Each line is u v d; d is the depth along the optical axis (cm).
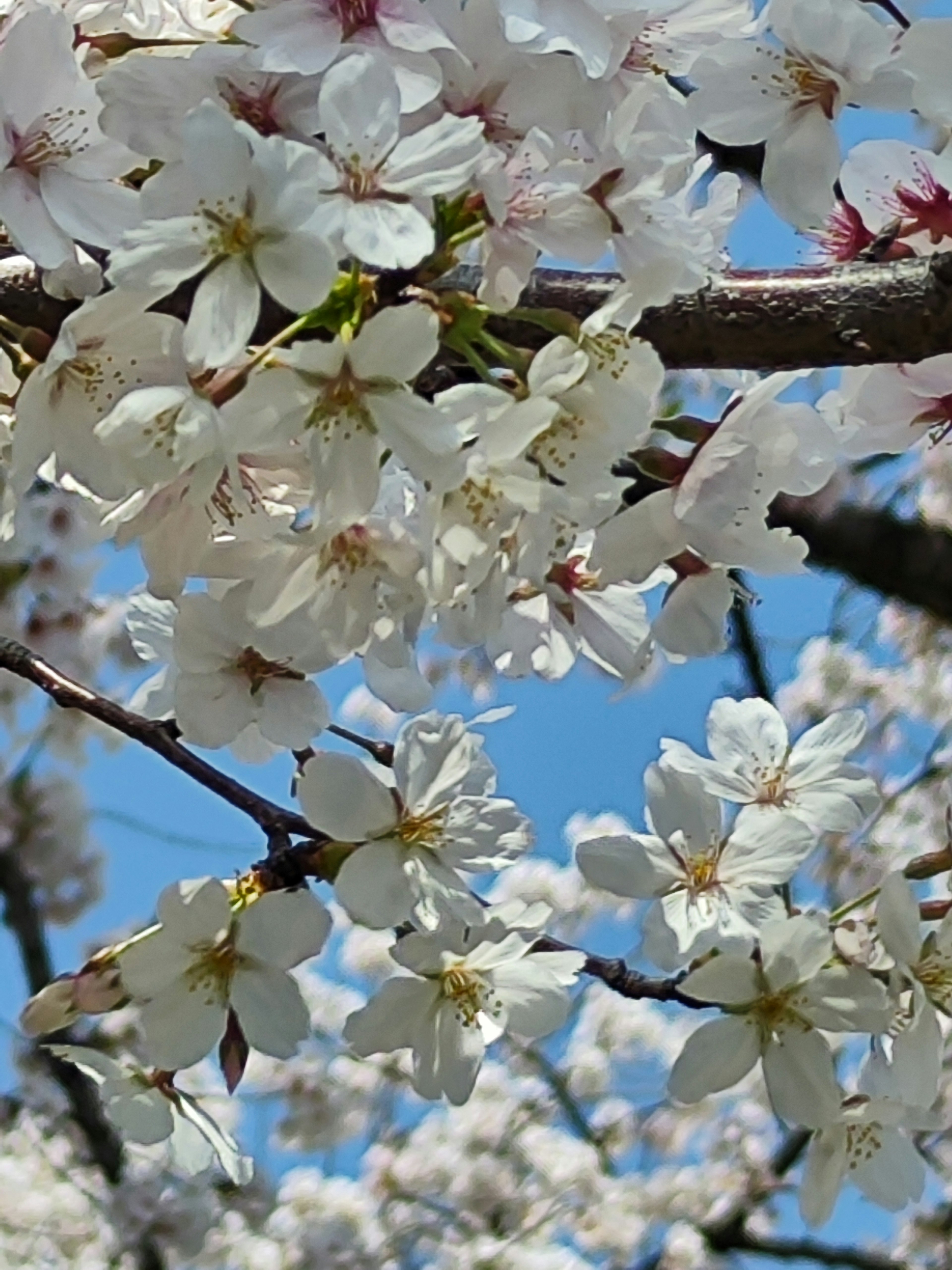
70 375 31
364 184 29
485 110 31
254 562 32
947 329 33
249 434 29
